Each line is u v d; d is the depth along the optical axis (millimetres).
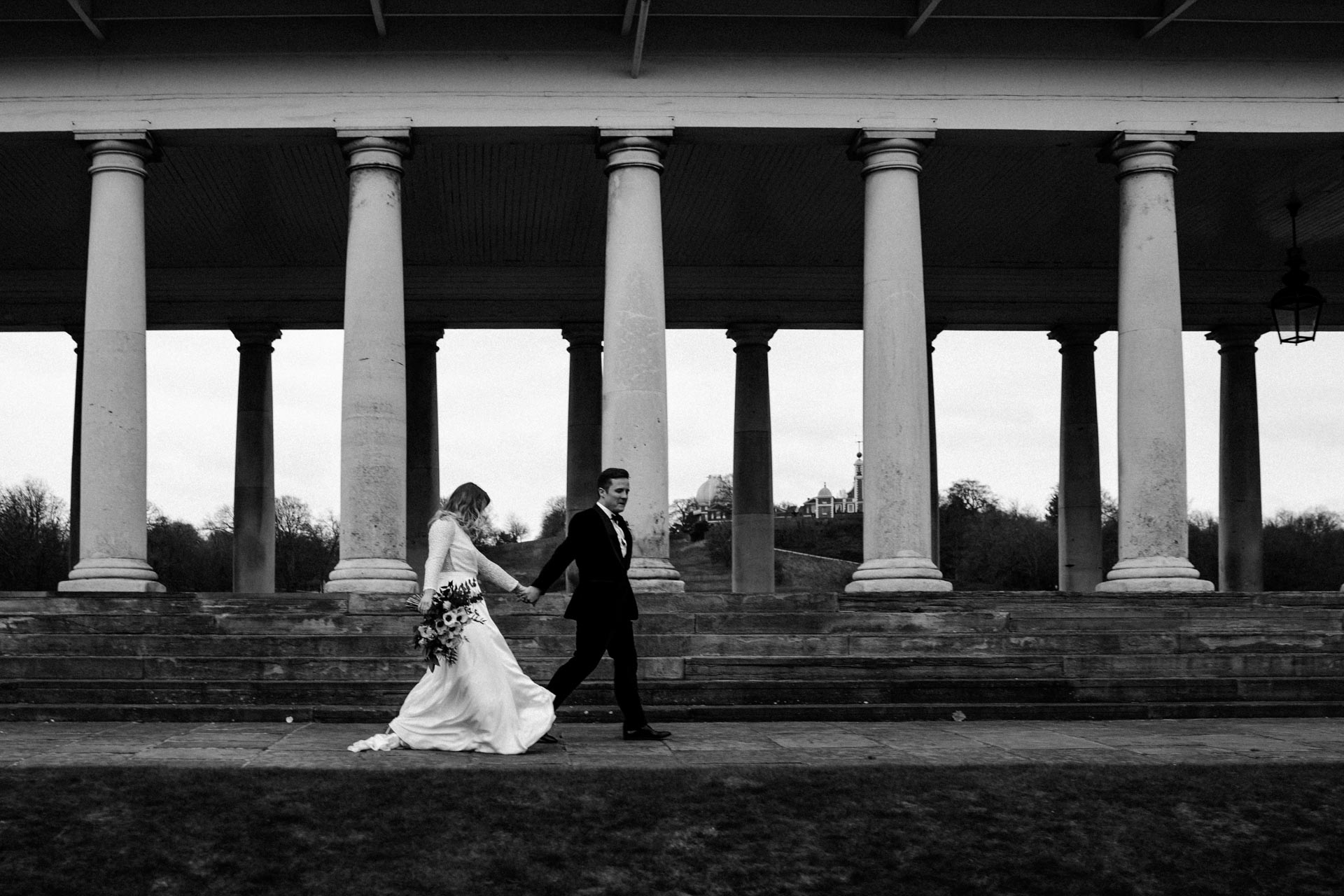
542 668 16797
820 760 12422
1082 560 34344
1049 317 34844
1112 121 23219
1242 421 35031
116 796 10297
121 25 22484
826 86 22969
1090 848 10070
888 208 22891
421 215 30062
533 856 9477
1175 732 14852
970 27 23219
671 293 33938
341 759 12094
